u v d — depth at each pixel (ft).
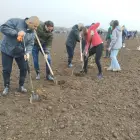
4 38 12.09
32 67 19.38
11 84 14.26
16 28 11.57
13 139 9.20
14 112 10.98
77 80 15.61
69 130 9.92
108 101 12.74
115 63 18.40
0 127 9.86
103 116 11.18
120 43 18.12
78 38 18.58
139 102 12.80
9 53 11.99
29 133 9.60
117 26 17.87
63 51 33.47
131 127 10.53
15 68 18.67
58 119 10.60
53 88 13.92
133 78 16.84
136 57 27.12
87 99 12.79
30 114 10.89
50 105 11.78
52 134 9.62
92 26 16.03
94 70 18.40
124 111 11.79
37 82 14.87
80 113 11.23
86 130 10.00
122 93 13.94
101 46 15.88
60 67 19.54
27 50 12.11
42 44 14.78
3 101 11.91
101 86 14.85
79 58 25.22
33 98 12.12
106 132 10.02
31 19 11.66
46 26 14.28
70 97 12.87
